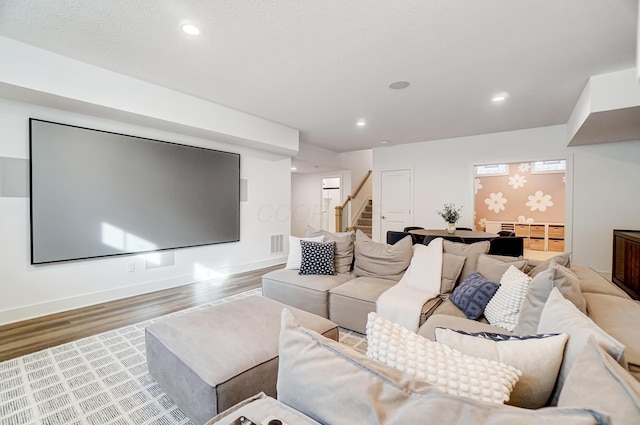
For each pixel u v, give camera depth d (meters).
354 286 2.76
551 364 0.83
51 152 2.98
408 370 0.76
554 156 4.86
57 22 2.18
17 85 2.47
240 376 1.40
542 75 2.99
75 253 3.15
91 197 3.25
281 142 4.91
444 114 4.27
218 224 4.58
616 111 2.95
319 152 6.79
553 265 1.50
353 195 8.16
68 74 2.72
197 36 2.34
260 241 5.31
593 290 1.71
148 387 1.88
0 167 2.73
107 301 3.43
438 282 2.50
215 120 3.92
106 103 2.95
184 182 4.11
